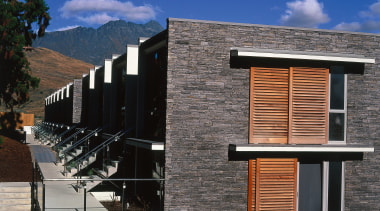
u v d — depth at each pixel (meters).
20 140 34.62
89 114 24.66
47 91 124.00
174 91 11.34
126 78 17.06
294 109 12.03
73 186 16.80
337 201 12.48
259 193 11.80
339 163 12.54
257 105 11.84
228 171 11.66
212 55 11.61
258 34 11.91
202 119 11.52
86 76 27.17
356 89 12.66
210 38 11.61
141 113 15.76
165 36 12.40
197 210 11.42
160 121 13.49
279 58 11.86
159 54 13.93
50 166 21.94
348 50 12.55
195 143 11.46
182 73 11.41
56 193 15.35
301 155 12.22
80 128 27.16
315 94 12.20
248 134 11.83
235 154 11.73
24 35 27.34
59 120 38.81
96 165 19.50
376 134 12.77
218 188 11.59
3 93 27.03
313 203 12.38
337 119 12.52
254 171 11.82
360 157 12.63
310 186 12.36
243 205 11.77
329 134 12.46
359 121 12.66
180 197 11.33
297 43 12.16
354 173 12.58
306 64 12.18
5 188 14.23
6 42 24.53
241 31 11.81
